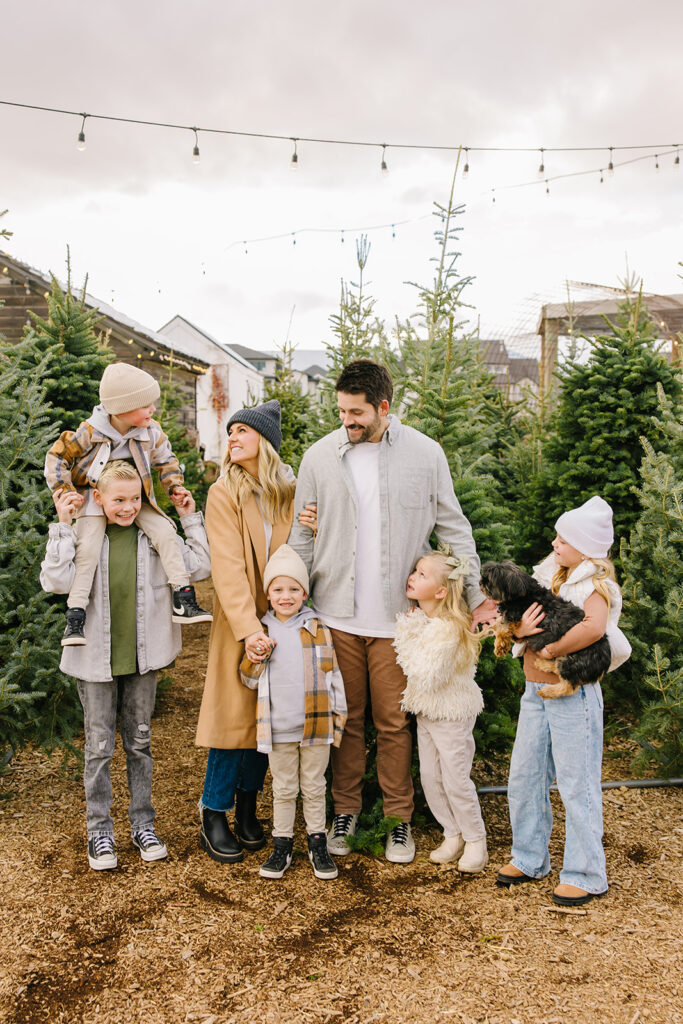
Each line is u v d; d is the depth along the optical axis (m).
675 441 4.57
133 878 3.08
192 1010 2.30
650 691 4.25
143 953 2.58
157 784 4.04
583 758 2.92
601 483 5.69
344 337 8.10
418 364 5.24
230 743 3.11
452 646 3.09
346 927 2.75
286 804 3.10
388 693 3.29
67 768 4.16
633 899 2.96
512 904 2.92
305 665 3.07
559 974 2.46
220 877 3.10
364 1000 2.34
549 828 3.10
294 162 7.00
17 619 3.79
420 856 3.32
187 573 3.19
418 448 3.26
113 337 12.06
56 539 2.96
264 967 2.50
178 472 3.39
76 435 3.11
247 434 3.25
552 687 2.91
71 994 2.38
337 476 3.21
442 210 5.04
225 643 3.19
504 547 3.92
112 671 3.10
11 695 3.44
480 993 2.37
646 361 5.73
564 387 6.11
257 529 3.26
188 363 14.12
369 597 3.25
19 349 4.10
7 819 3.62
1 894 2.94
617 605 2.99
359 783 3.43
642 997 2.34
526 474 7.43
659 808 3.84
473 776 4.14
